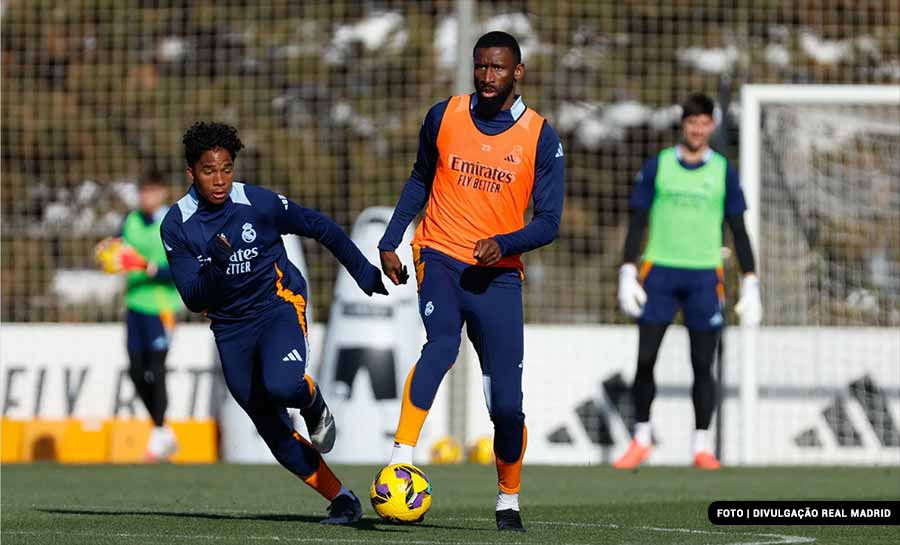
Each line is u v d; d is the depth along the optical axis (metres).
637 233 46.47
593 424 53.91
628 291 46.31
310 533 24.09
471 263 24.38
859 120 56.59
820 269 56.50
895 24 73.31
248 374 25.06
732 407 54.09
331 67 76.62
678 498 34.50
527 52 75.50
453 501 33.28
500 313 24.23
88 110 75.75
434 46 76.69
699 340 46.84
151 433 51.44
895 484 40.09
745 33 75.06
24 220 75.44
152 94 76.06
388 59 76.69
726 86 52.12
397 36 77.00
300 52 76.50
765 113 56.16
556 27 75.56
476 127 24.70
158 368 50.75
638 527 26.00
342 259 25.19
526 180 24.61
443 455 51.47
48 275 75.88
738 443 53.97
